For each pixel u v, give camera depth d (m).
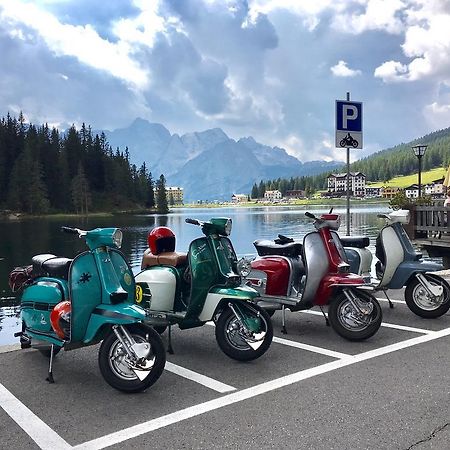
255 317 5.63
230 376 5.24
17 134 133.38
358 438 3.83
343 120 10.18
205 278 5.81
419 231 14.54
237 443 3.80
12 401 4.71
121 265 5.34
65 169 127.06
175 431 4.02
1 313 16.70
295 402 4.51
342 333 6.37
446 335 6.61
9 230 69.94
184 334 6.99
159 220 94.69
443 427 3.98
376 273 7.86
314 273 6.55
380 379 5.03
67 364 5.75
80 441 3.91
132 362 4.66
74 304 4.95
